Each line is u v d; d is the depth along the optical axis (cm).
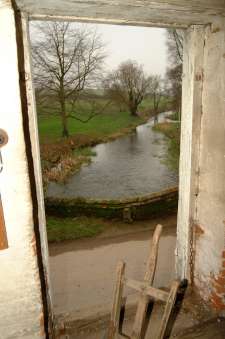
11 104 165
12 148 171
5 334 203
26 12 184
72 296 348
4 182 173
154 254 217
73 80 1049
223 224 238
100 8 183
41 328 210
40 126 1091
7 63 160
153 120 1485
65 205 644
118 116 1456
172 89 1200
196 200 269
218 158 234
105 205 625
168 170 1004
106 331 258
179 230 291
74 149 1130
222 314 262
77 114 1197
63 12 189
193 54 235
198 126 251
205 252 266
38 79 975
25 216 183
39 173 211
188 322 259
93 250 485
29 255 190
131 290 343
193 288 292
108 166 1038
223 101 220
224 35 212
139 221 616
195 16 208
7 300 194
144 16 204
